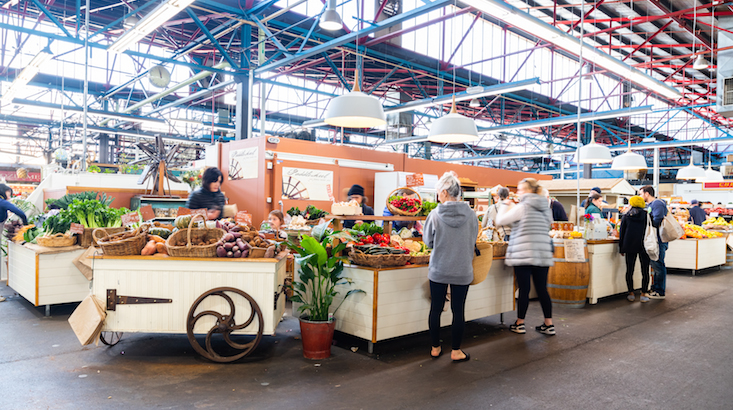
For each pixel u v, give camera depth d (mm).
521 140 26969
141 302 3662
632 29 13938
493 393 3107
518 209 4609
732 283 8133
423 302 4270
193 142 19750
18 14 12484
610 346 4258
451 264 3646
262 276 3666
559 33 7121
